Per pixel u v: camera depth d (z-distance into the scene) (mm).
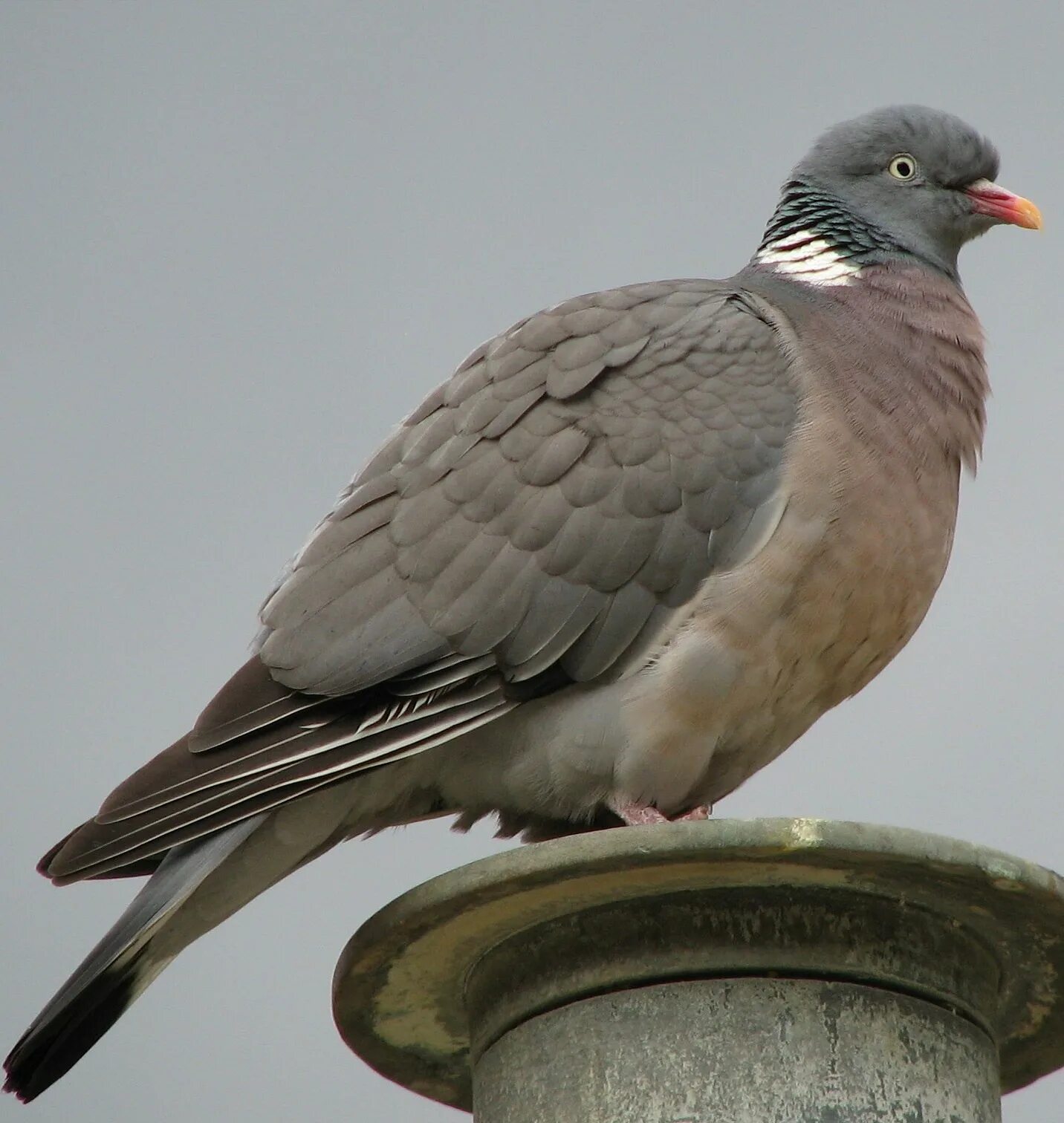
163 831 9875
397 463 11445
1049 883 8641
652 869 8586
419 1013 10156
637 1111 8523
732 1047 8547
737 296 11930
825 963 8688
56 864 9773
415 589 10797
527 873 8656
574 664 10766
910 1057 8641
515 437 11125
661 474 10883
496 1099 9133
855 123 13820
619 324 11594
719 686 10711
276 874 11148
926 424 11531
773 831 8398
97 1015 10086
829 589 10820
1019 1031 10141
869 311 12320
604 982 8867
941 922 8961
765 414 11055
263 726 10344
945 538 11531
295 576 11047
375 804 11156
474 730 10977
